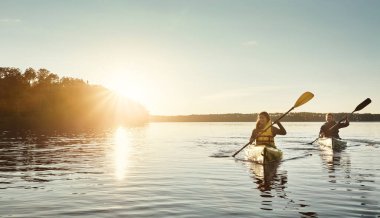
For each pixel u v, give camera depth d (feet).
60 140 75.61
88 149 55.26
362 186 25.05
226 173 31.55
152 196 22.61
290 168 34.30
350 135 91.50
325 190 23.90
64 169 34.14
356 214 18.13
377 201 20.65
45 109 284.82
